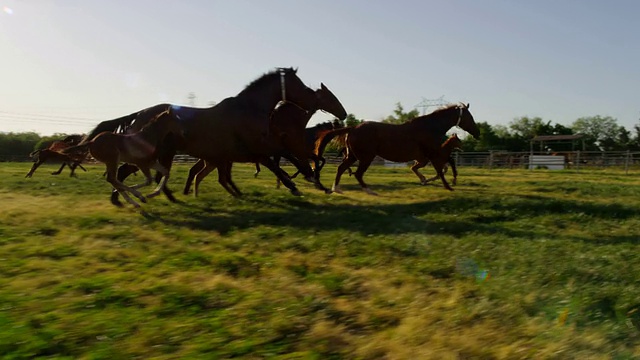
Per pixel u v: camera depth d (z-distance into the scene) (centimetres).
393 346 369
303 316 421
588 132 8425
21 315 399
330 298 474
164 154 1059
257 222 845
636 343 382
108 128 1070
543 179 2067
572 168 3306
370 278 538
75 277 506
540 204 1014
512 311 439
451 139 1616
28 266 534
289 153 1123
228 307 438
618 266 560
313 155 1244
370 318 425
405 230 785
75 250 618
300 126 1191
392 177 2138
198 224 820
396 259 613
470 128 1363
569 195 1308
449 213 948
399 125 1310
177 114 1020
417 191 1391
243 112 1066
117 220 835
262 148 1082
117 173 1013
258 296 462
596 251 636
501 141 6988
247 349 355
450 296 481
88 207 988
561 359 355
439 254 632
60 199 1119
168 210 958
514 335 393
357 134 1288
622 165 3169
